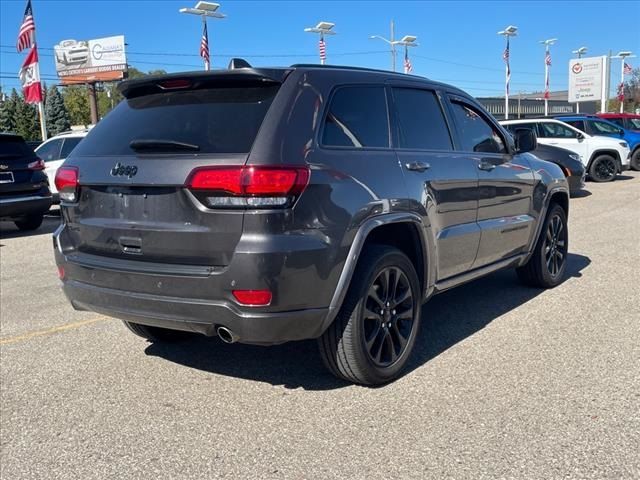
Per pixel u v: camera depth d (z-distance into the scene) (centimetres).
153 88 412
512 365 435
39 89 2270
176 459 328
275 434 350
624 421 349
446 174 459
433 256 446
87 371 455
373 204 384
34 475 318
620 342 473
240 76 371
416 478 301
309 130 365
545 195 605
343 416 368
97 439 353
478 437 337
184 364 463
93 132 429
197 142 362
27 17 2225
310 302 352
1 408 396
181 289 352
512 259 570
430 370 432
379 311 401
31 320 591
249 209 335
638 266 723
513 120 1934
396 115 439
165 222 361
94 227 396
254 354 480
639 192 1535
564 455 316
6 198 1125
